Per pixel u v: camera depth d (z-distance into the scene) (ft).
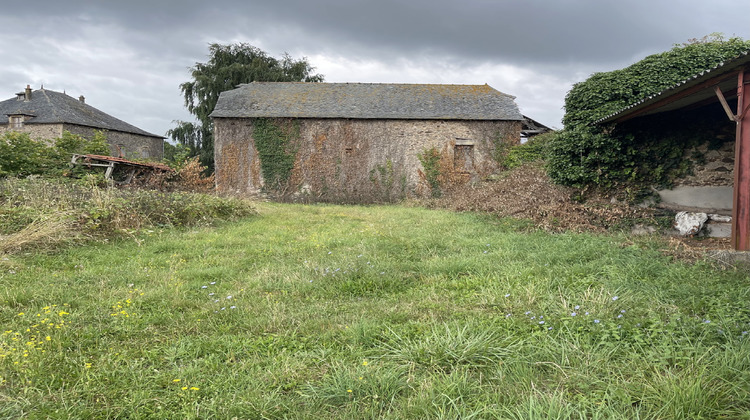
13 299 14.12
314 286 16.34
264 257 22.06
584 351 10.24
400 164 66.95
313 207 53.06
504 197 41.32
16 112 94.84
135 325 12.35
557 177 36.35
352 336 11.45
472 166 66.80
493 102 70.28
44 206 26.20
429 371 9.57
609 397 8.18
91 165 49.70
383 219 38.47
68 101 107.45
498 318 12.46
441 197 64.13
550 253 20.76
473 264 19.24
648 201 32.48
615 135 32.99
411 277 17.92
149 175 52.95
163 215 30.60
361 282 16.70
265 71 111.34
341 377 9.15
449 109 68.18
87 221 25.66
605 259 19.27
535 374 9.38
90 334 11.59
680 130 31.55
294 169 67.05
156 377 9.44
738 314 11.79
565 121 36.42
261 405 8.29
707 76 18.98
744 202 18.62
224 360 10.48
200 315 13.34
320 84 75.20
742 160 18.61
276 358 10.36
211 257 21.80
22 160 45.29
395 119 66.74
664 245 23.03
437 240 25.95
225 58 112.37
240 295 15.51
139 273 18.24
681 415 7.57
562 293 14.64
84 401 8.52
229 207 36.60
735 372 8.68
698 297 13.98
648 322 11.67
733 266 17.84
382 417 7.91
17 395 8.60
